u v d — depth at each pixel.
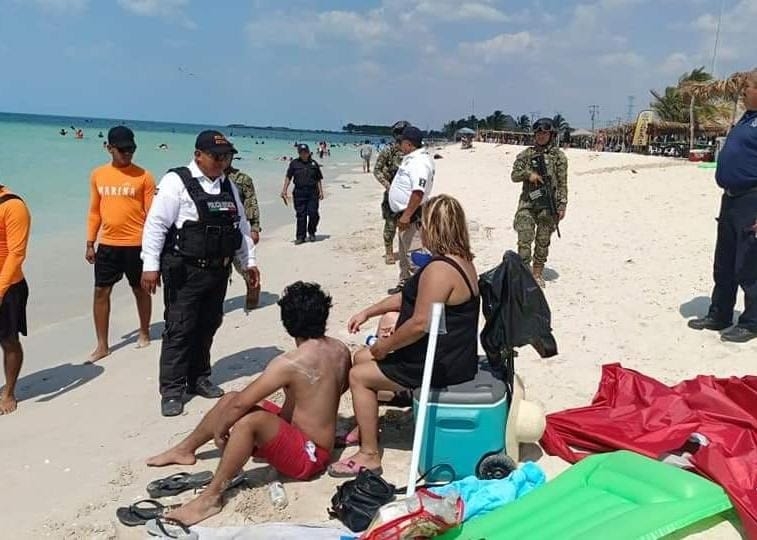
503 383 4.45
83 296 9.73
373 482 4.07
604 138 56.66
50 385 6.44
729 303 7.13
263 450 4.31
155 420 5.54
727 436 4.61
